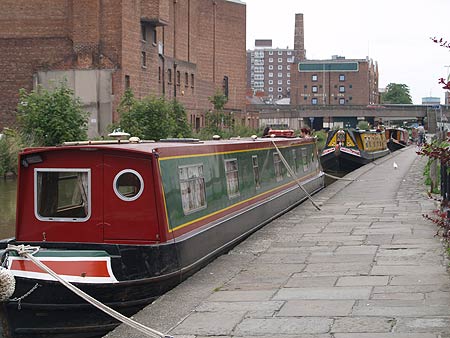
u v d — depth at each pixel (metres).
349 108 106.25
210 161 12.59
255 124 87.44
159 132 37.50
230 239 13.02
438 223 10.84
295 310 8.16
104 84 44.94
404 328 7.25
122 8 44.75
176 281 10.18
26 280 8.85
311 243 12.85
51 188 10.21
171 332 7.59
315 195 22.14
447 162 8.40
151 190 9.98
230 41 75.62
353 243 12.59
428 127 98.62
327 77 145.62
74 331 8.99
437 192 20.44
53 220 10.12
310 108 105.50
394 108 106.19
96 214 10.03
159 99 38.44
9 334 8.96
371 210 17.52
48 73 45.62
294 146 20.81
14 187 30.45
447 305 8.06
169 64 56.44
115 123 38.62
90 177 10.05
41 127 33.84
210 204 12.30
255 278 10.05
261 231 14.76
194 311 8.38
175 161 10.82
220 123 63.31
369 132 47.19
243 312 8.21
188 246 10.64
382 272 9.98
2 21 46.09
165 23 49.88
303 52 158.88
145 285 9.58
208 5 70.38
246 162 15.07
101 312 9.06
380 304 8.23
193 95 64.44
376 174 29.91
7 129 36.62
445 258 10.80
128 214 9.97
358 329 7.30
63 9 45.53
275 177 17.69
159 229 9.95
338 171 41.97
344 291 8.96
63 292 8.86
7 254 9.33
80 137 34.50
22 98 35.56
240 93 77.88
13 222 20.81
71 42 45.44
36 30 45.75
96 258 9.41
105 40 45.03
